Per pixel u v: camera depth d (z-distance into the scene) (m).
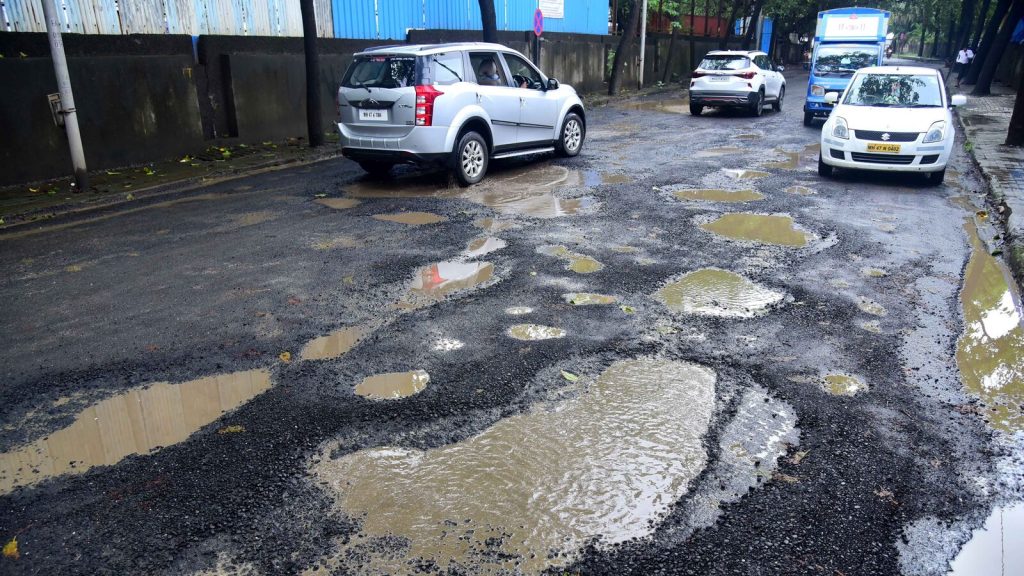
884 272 6.30
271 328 5.09
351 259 6.68
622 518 3.05
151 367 4.51
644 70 30.84
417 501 3.17
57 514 3.12
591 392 4.12
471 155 10.09
